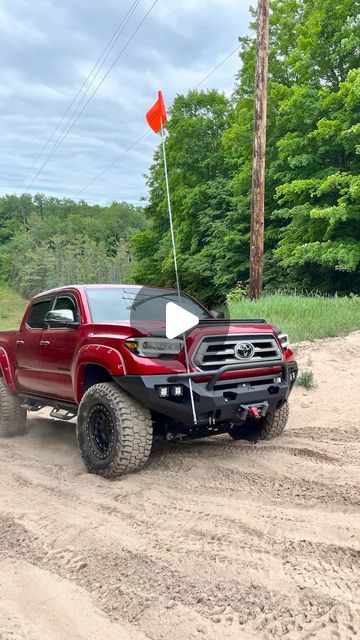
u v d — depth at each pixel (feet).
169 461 17.01
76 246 463.83
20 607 8.95
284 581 9.07
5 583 9.84
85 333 17.56
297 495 13.26
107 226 607.37
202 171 123.85
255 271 55.21
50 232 592.19
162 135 16.60
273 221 84.53
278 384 16.90
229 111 124.26
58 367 19.15
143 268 145.18
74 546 11.25
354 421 21.22
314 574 9.25
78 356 17.19
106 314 18.48
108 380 17.69
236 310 44.34
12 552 11.22
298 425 21.57
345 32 68.85
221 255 90.22
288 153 71.51
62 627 8.27
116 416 15.40
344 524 11.23
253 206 55.26
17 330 23.49
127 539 11.25
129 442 15.29
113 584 9.45
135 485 14.76
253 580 9.14
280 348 17.42
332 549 10.11
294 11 85.81
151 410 16.20
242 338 16.47
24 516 13.17
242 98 94.53
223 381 15.67
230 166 111.45
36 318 22.13
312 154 70.18
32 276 390.21
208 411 15.42
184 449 18.61
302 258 67.00
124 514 12.73
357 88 58.70
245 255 87.61
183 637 7.77
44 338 20.33
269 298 49.65
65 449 20.52
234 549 10.37
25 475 16.87
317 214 60.64
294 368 17.94
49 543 11.51
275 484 14.20
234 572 9.45
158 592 9.02
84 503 13.75
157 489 14.34
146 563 10.07
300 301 45.39
